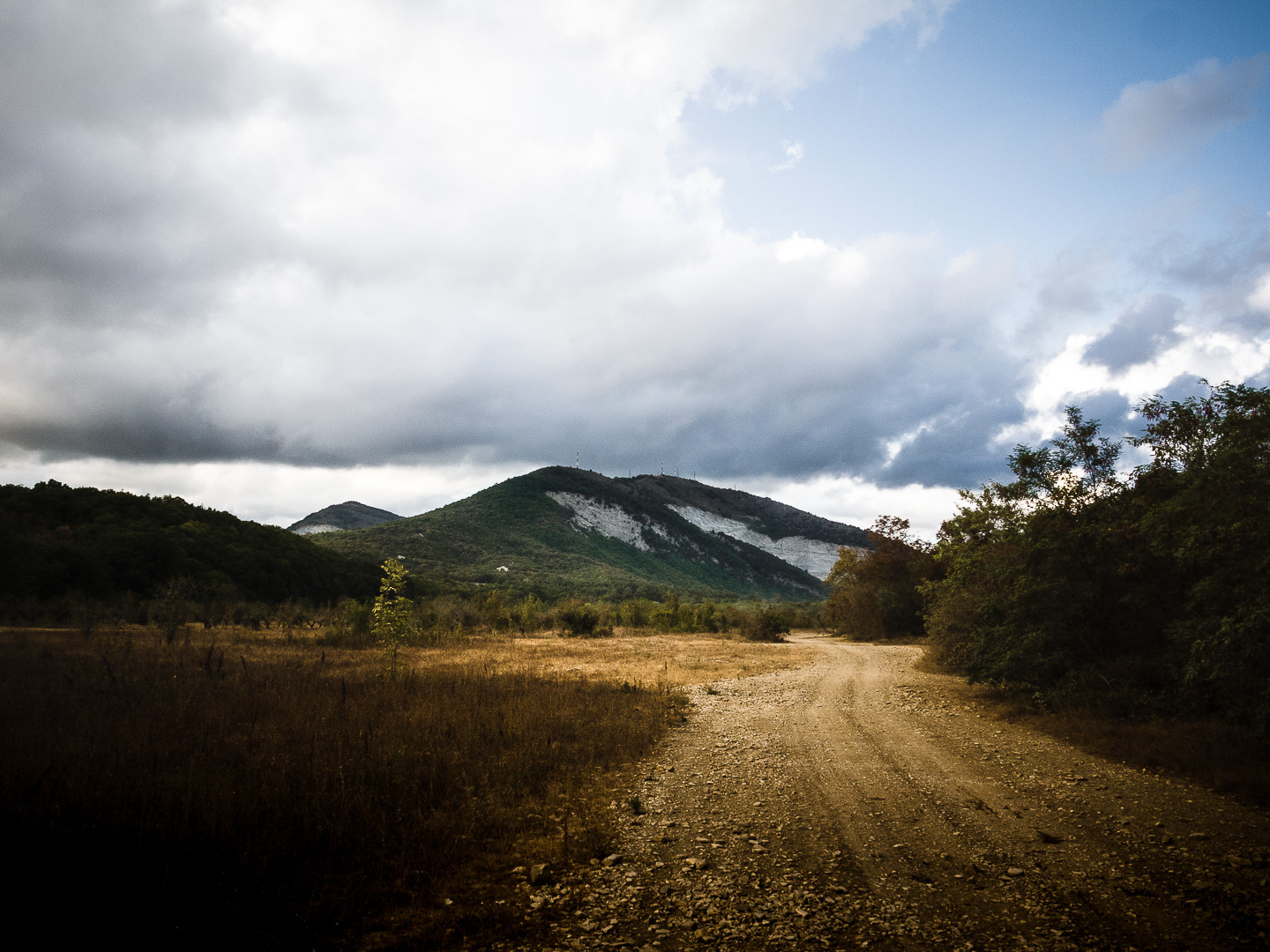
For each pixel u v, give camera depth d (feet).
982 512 54.65
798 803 25.07
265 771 24.00
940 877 17.88
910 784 27.71
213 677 47.32
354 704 38.91
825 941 14.35
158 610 112.98
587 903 16.58
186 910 14.85
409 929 15.07
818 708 48.96
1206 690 35.58
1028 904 16.05
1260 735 30.14
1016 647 46.50
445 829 20.43
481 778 26.05
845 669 78.02
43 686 39.93
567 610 153.07
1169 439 39.93
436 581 287.48
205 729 31.14
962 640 55.11
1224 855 18.88
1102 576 44.60
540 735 33.81
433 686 47.91
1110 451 45.06
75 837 17.38
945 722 43.09
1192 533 34.22
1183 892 16.47
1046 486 46.91
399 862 18.24
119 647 65.26
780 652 105.70
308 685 45.78
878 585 153.48
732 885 17.54
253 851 17.66
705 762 32.01
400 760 26.16
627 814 23.76
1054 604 45.44
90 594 131.95
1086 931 14.60
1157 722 35.81
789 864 19.02
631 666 77.41
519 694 45.96
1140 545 41.01
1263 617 29.73
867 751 34.22
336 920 15.21
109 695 37.50
